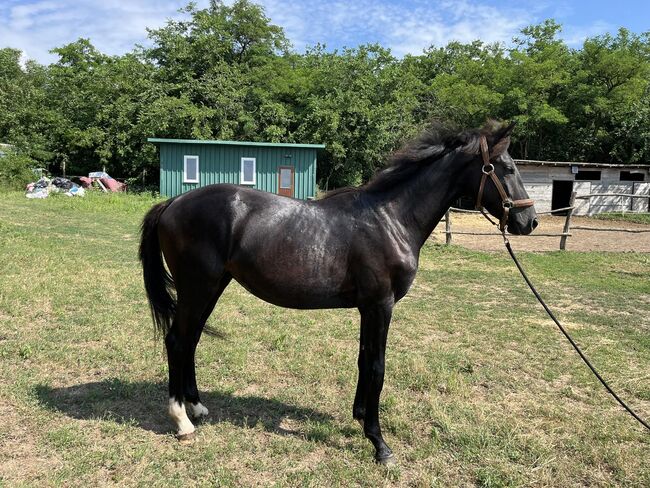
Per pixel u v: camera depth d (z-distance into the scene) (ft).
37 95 92.02
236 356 15.87
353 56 91.09
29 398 12.39
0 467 9.61
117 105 84.64
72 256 29.30
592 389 14.65
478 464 10.62
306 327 19.43
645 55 92.22
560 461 10.84
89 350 15.69
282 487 9.50
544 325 20.76
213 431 11.53
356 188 11.21
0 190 66.49
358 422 12.12
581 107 88.69
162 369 14.61
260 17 102.12
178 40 88.53
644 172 75.87
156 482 9.44
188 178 67.72
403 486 9.82
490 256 36.22
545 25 103.96
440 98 91.61
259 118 87.61
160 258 11.54
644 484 10.12
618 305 24.25
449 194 10.98
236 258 10.58
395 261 10.29
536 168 71.05
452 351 17.20
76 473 9.54
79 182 81.66
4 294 20.61
